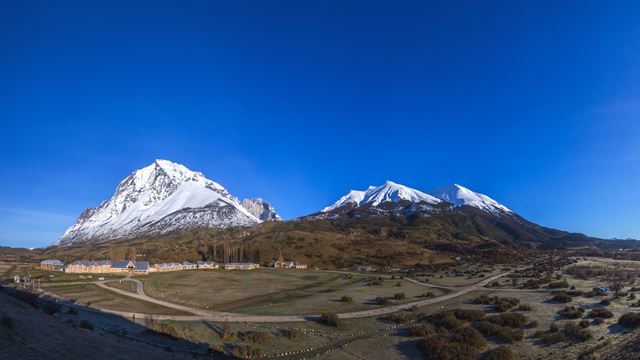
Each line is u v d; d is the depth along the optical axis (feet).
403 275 613.52
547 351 207.82
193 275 611.88
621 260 627.05
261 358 211.41
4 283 466.70
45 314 171.32
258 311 328.49
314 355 218.18
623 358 179.42
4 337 114.42
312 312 324.60
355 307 346.74
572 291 359.66
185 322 274.16
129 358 144.87
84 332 163.63
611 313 262.88
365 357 214.90
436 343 221.46
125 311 304.71
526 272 552.82
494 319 261.65
